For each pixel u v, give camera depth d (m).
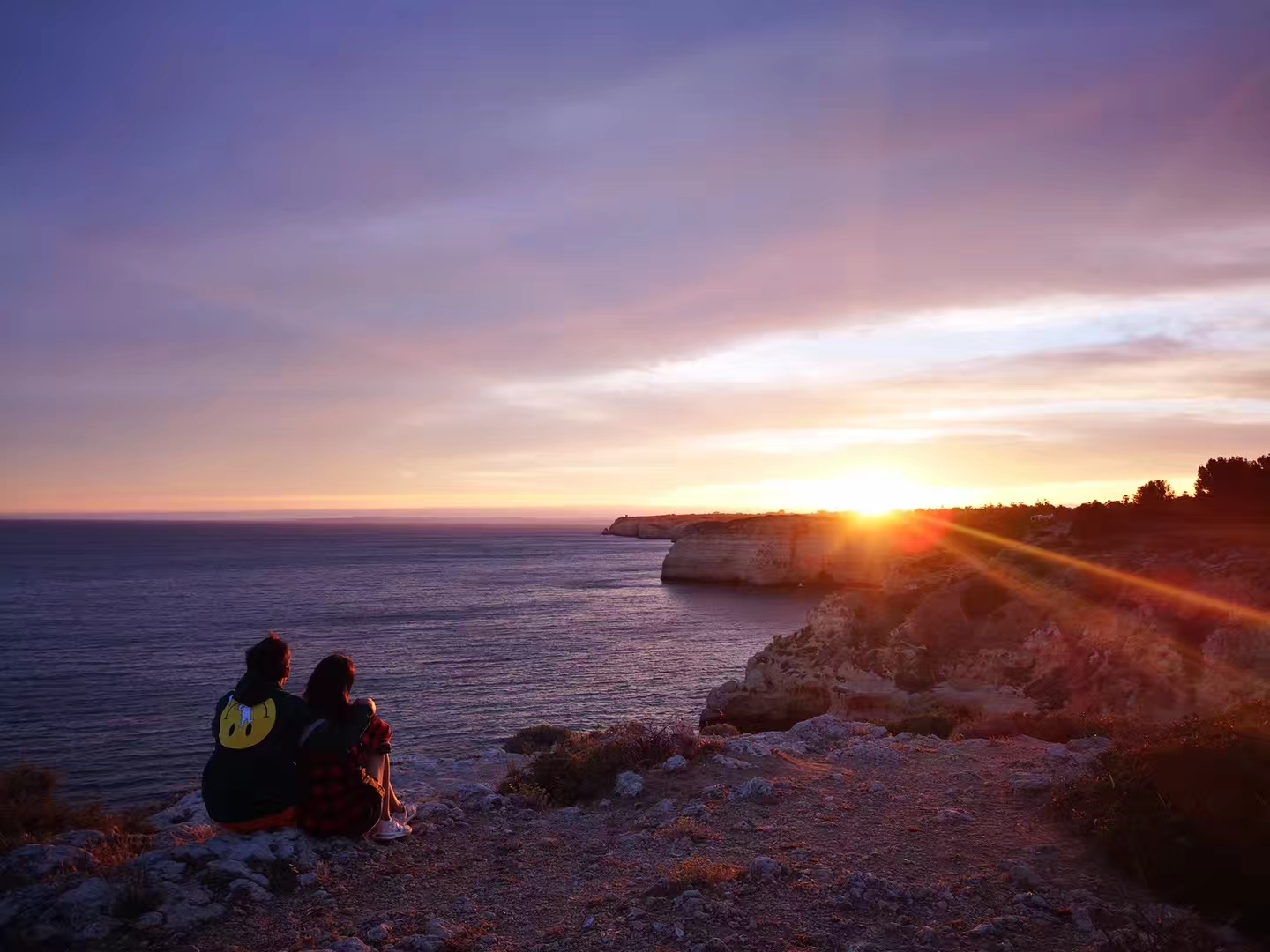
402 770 11.23
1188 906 5.18
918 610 38.03
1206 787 5.85
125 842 6.14
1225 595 28.12
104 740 38.16
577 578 145.38
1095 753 9.40
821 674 38.34
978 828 6.99
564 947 4.74
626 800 8.03
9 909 4.76
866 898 5.35
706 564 135.75
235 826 5.99
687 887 5.49
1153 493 46.00
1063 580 35.00
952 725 13.59
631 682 52.78
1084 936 4.82
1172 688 26.09
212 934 4.81
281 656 6.27
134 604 98.88
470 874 6.01
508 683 52.19
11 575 143.88
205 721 41.81
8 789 8.45
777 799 7.85
